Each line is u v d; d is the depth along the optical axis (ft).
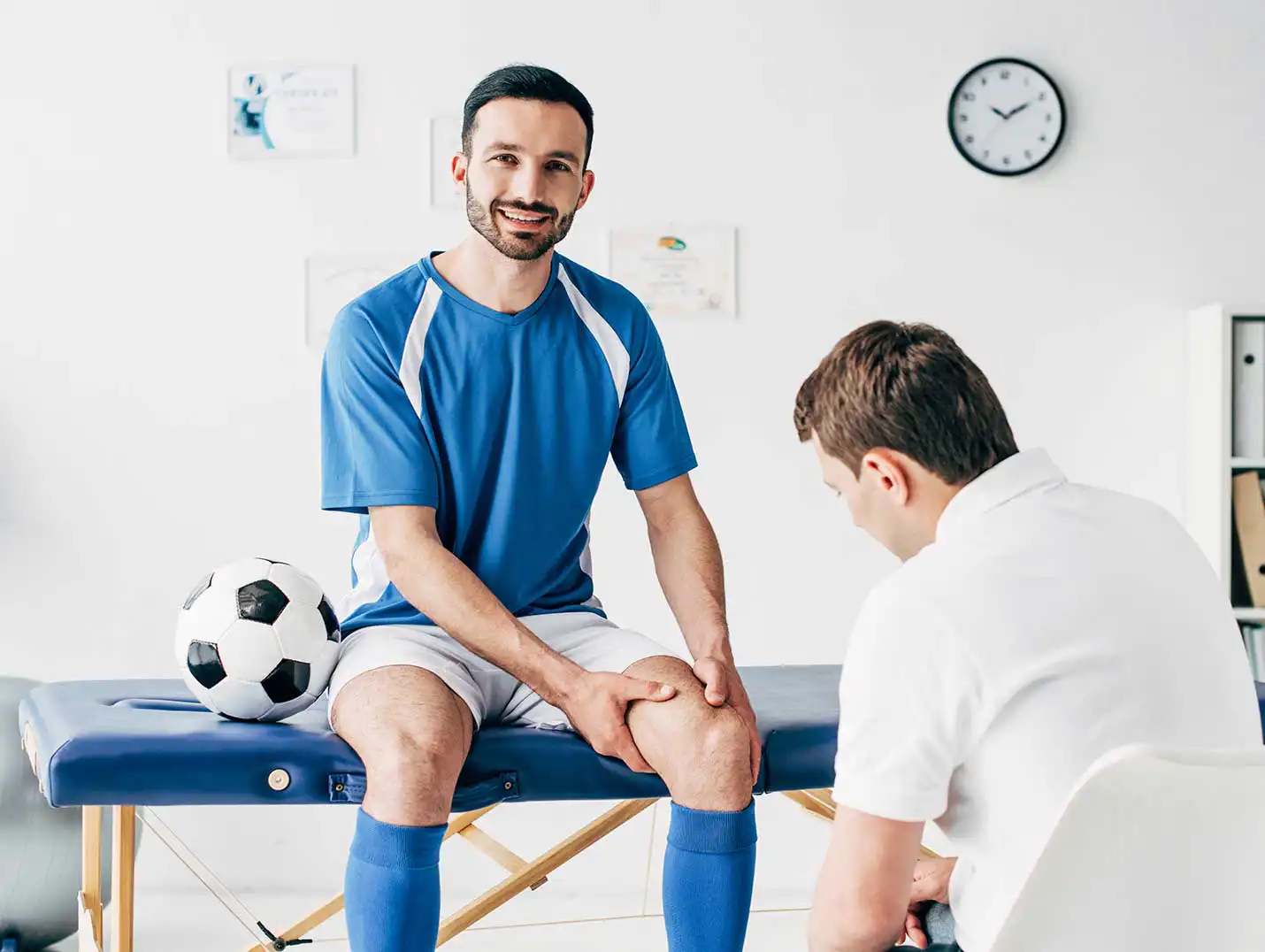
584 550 6.23
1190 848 2.63
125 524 9.52
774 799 9.77
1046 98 9.62
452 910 9.21
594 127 9.61
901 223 9.64
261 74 9.58
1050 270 9.68
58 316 9.53
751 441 9.64
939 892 3.81
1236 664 3.13
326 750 4.80
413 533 5.38
